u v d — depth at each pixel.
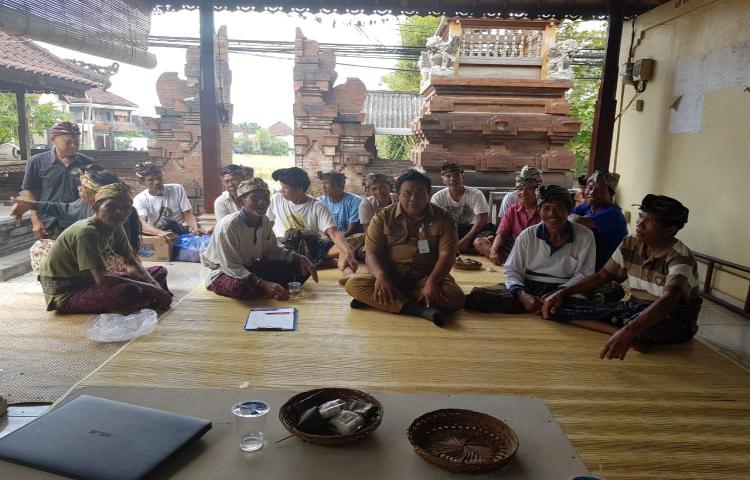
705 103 5.08
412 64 16.88
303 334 3.29
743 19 4.60
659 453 2.14
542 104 7.46
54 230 4.63
